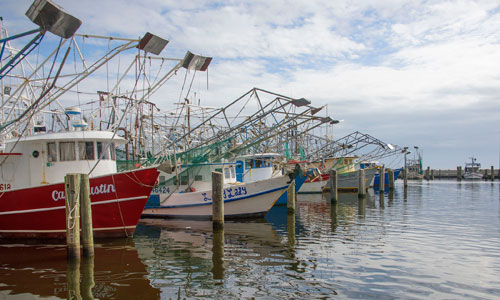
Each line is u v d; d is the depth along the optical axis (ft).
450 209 79.71
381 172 119.24
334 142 110.73
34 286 28.17
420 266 33.94
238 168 86.69
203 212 61.98
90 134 46.96
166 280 29.66
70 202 34.32
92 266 33.30
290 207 69.87
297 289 27.78
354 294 26.86
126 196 43.24
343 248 41.01
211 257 36.96
